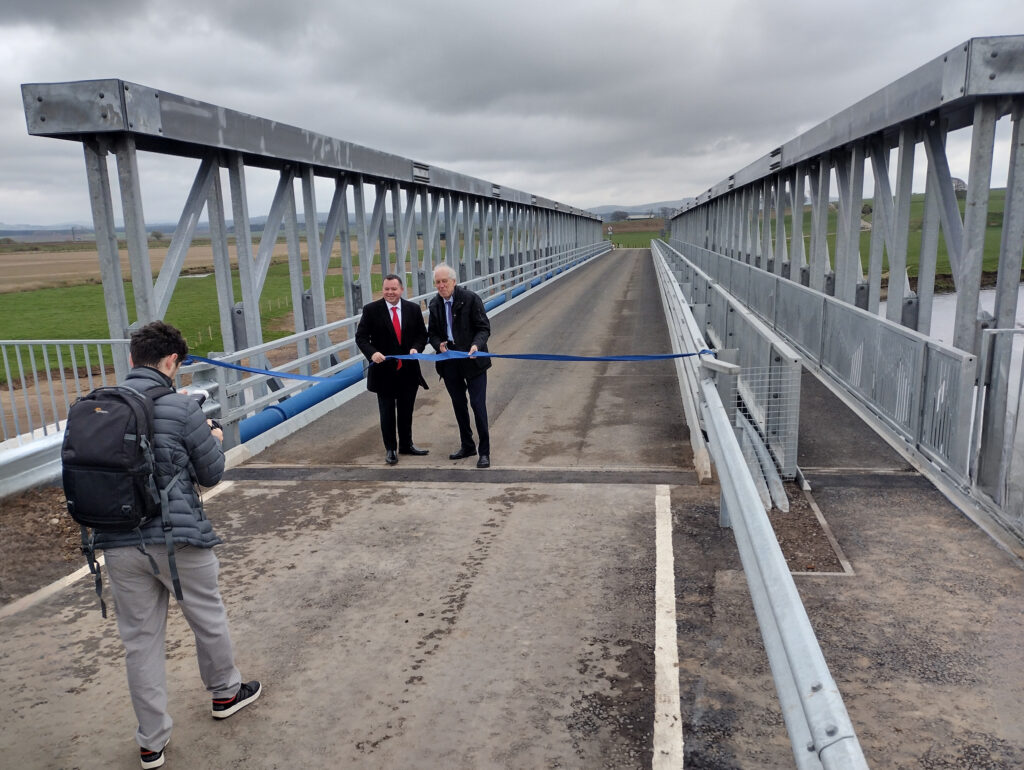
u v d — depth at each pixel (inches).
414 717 131.0
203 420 121.0
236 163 354.0
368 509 235.5
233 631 162.1
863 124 362.3
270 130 369.1
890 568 179.9
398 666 146.9
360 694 138.2
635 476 259.1
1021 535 191.3
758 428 255.4
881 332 301.1
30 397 524.7
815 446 274.2
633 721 127.7
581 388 414.9
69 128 273.4
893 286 339.0
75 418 112.9
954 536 196.9
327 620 165.9
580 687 137.9
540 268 1245.1
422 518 226.4
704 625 158.4
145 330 121.6
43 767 121.5
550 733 125.3
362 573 189.6
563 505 232.7
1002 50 235.1
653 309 844.0
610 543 202.2
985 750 117.4
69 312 1379.2
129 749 125.6
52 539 214.8
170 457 116.0
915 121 318.7
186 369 268.4
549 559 193.8
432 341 275.3
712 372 222.8
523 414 360.8
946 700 130.2
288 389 348.5
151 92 283.1
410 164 584.1
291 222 415.5
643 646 150.9
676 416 346.6
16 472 236.2
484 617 165.0
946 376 238.1
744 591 172.7
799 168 558.3
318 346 440.1
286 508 238.5
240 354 303.7
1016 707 127.8
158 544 116.3
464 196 805.2
